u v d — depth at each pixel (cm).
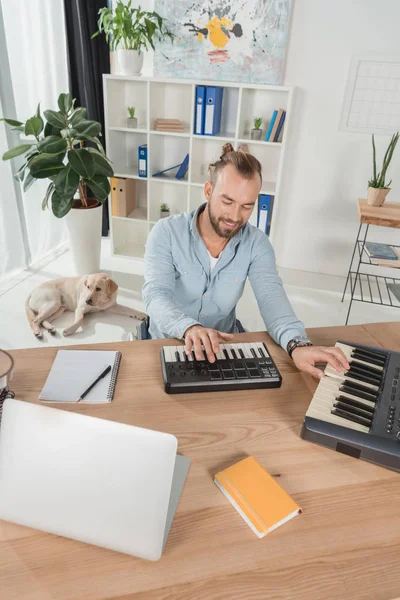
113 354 103
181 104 314
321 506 70
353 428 81
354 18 261
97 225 295
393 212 257
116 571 59
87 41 299
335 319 271
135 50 287
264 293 128
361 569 61
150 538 60
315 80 281
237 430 84
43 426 63
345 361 97
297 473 76
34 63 285
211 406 90
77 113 266
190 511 68
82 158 252
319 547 64
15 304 267
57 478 63
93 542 62
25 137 291
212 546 63
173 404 89
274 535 65
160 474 60
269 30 270
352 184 303
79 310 249
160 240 133
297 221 325
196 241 131
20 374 95
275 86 268
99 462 61
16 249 299
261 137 306
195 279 137
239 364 99
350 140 291
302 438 83
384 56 264
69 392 89
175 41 286
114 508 61
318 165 304
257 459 78
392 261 249
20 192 296
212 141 318
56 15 297
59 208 261
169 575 59
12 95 264
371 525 68
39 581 58
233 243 131
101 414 85
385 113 279
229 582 59
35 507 64
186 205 348
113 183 323
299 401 93
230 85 275
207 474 75
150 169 312
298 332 110
